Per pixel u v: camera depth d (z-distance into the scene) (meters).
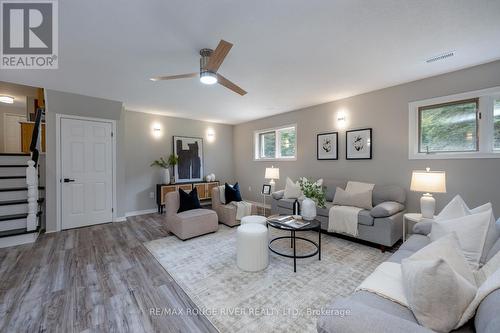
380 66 2.79
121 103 4.27
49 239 3.38
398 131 3.45
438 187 2.58
